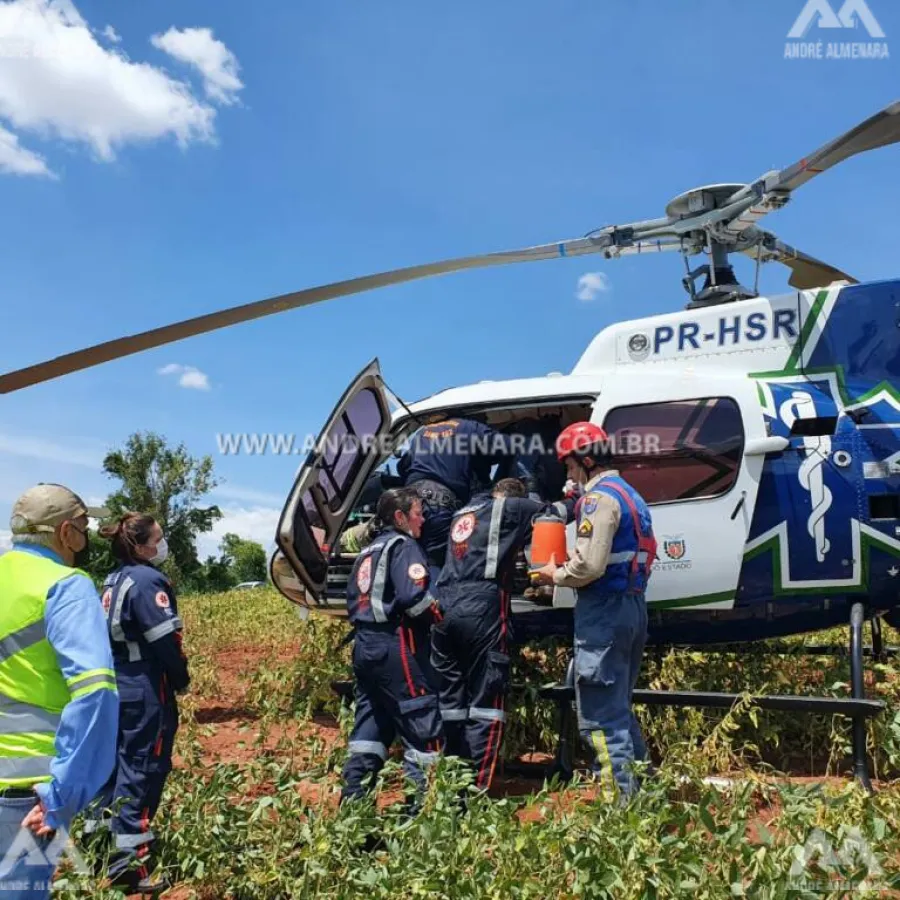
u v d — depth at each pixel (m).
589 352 5.78
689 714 4.90
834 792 3.46
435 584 4.83
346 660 7.06
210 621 12.66
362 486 5.82
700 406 5.10
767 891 2.55
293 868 3.30
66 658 2.37
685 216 5.70
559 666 5.35
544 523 4.56
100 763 2.34
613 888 2.74
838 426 4.92
